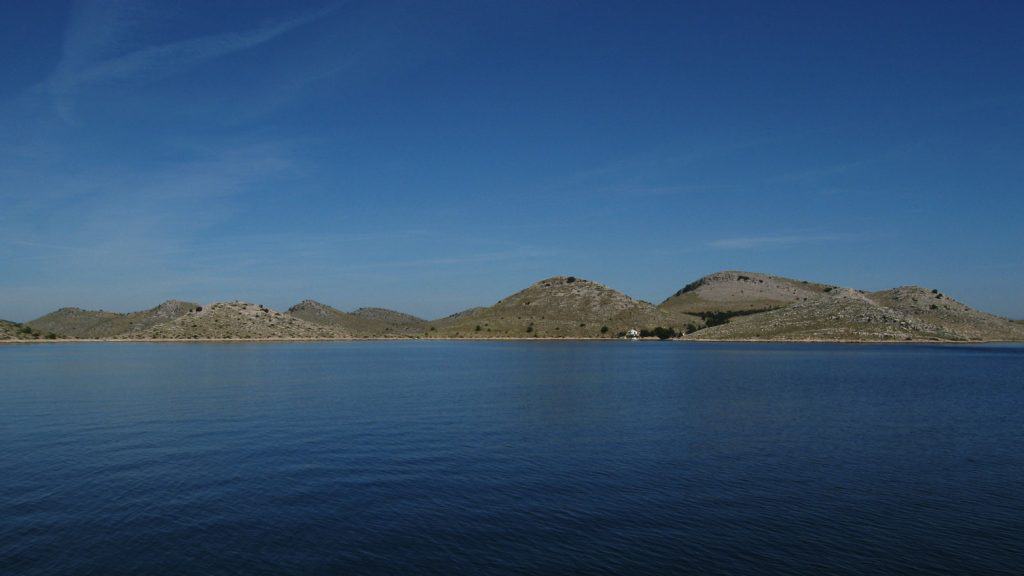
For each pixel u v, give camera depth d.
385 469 37.75
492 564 24.17
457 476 36.12
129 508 30.42
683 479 35.50
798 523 28.42
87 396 74.00
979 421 55.56
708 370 118.44
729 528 27.78
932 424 53.81
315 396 74.62
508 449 43.34
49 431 50.16
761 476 36.12
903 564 24.22
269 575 23.28
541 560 24.53
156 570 23.69
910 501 31.53
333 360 153.75
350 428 51.66
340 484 34.44
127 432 49.69
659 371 115.62
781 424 53.69
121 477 35.84
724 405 66.19
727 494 32.62
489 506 30.69
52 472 36.94
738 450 43.00
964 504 31.09
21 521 28.62
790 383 91.50
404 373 111.94
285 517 29.16
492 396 74.88
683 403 67.81
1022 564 24.25
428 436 48.16
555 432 49.81
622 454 41.81
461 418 57.09
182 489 33.50
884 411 61.66
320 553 25.17
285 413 60.22
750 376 104.44
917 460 40.09
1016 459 40.47
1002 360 150.88
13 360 147.25
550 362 145.88
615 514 29.56
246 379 98.06
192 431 50.22
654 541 26.33
